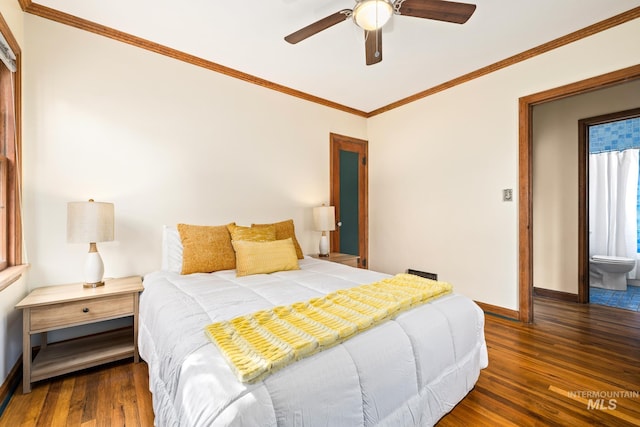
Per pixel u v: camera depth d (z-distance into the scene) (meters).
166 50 2.59
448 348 1.51
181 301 1.59
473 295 3.14
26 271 1.99
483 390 1.73
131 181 2.45
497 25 2.27
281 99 3.40
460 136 3.24
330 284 1.95
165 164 2.62
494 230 2.97
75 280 2.22
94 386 1.77
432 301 1.69
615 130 4.12
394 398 1.23
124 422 1.46
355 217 4.18
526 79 2.71
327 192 3.86
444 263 3.41
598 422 1.46
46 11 2.09
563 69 2.49
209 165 2.87
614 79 2.25
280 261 2.39
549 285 3.67
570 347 2.27
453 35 2.40
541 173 3.75
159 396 1.21
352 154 4.14
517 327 2.65
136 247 2.47
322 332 1.17
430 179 3.54
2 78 1.89
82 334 2.24
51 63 2.13
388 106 4.01
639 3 2.03
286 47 2.58
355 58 2.77
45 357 1.92
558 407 1.57
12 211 1.91
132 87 2.46
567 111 3.54
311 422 0.95
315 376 1.01
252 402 0.85
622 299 3.54
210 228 2.50
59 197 2.16
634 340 2.39
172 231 2.45
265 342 1.08
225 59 2.79
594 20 2.23
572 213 3.50
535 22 2.24
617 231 4.12
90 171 2.28
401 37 2.41
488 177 3.01
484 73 3.01
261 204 3.24
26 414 1.51
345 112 4.06
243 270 2.26
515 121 2.80
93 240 1.98
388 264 4.06
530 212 2.75
